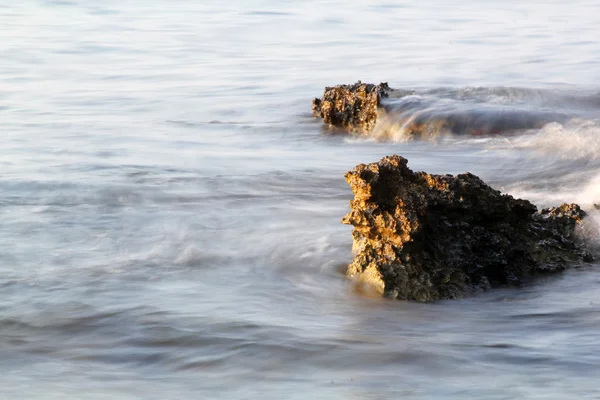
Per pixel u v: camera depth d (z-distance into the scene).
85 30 66.44
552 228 17.48
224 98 41.03
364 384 11.10
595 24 68.06
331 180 24.78
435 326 13.59
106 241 18.47
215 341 12.73
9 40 60.84
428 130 32.41
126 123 34.78
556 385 10.96
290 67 50.62
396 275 15.38
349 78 46.66
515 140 30.88
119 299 14.75
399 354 12.14
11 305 14.46
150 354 12.32
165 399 10.73
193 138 32.03
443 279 15.41
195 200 22.00
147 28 67.69
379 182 15.80
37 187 22.84
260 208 21.39
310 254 17.55
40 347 12.66
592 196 22.09
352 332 13.15
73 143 30.16
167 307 14.31
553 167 26.94
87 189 22.75
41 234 18.91
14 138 30.95
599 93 38.16
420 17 73.88
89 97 41.25
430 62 51.81
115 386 11.20
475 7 80.56
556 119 32.88
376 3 83.56
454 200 16.16
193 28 67.69
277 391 10.91
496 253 16.22
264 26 68.69
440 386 10.99
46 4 81.19
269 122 35.53
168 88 43.91
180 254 17.58
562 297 15.09
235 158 28.19
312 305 14.68
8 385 11.26
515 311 14.41
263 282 15.94
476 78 46.09
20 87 43.97
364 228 15.79
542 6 80.88
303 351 12.32
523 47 57.16
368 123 33.94
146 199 21.97
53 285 15.53
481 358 11.99
